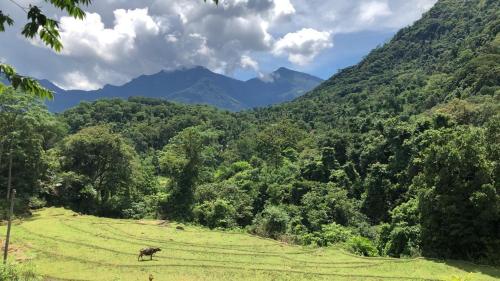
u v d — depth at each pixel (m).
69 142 55.34
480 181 33.03
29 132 49.34
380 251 41.16
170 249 34.84
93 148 55.34
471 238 33.06
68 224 42.84
